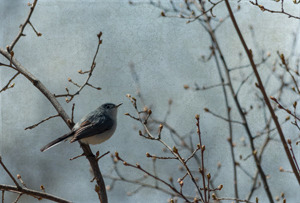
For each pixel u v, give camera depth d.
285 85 5.46
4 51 4.82
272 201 4.59
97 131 5.02
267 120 5.66
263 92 3.15
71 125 4.76
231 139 5.25
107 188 5.29
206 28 5.89
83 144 4.81
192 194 5.52
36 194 3.62
